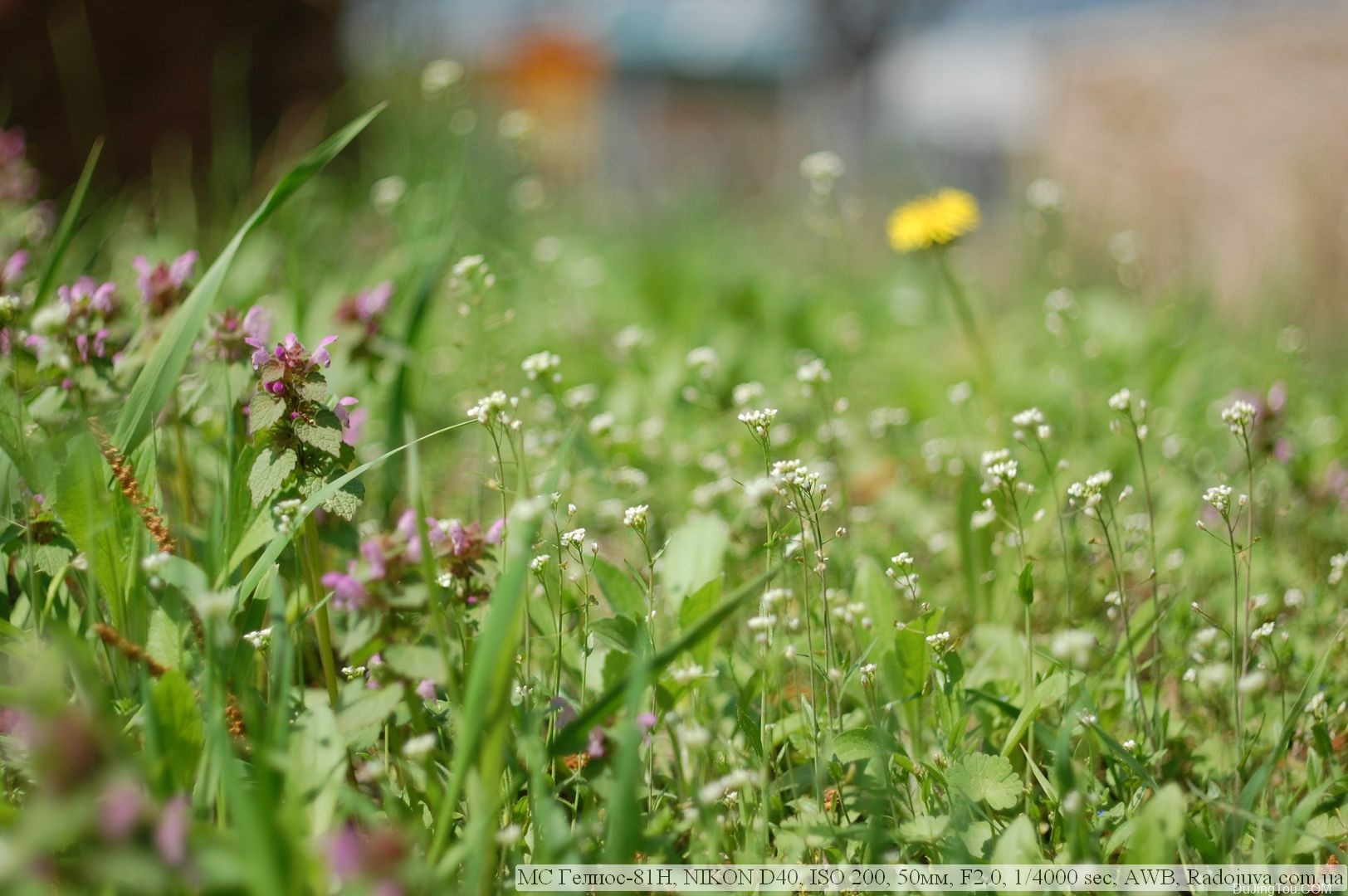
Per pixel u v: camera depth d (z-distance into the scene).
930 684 0.66
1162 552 0.79
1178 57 1.70
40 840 0.55
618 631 0.65
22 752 0.62
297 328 0.81
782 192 2.14
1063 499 0.77
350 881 0.56
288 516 0.63
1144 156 1.69
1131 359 1.11
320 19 1.69
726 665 0.68
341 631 0.61
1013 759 0.66
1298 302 1.37
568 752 0.60
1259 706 0.69
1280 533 0.81
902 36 5.11
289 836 0.56
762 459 0.85
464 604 0.63
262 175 1.45
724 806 0.64
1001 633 0.70
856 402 1.07
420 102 1.43
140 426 0.66
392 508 0.79
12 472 0.66
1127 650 0.68
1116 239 1.42
